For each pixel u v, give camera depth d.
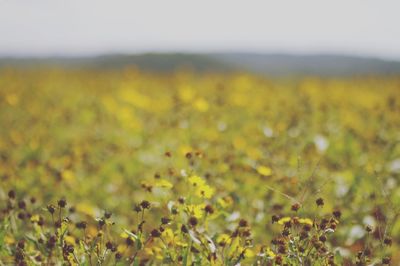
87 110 11.11
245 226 3.61
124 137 8.75
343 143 7.66
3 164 6.32
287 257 3.41
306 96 12.08
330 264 3.38
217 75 19.50
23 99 12.70
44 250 3.72
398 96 11.14
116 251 3.56
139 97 10.92
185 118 9.04
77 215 4.75
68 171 5.92
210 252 3.50
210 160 5.62
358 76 18.44
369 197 5.19
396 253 4.39
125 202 5.65
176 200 3.99
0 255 3.86
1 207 5.15
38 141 7.95
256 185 5.09
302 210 3.87
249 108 10.15
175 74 18.33
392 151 7.30
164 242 3.61
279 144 7.43
